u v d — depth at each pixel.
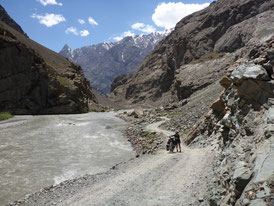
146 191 12.26
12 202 15.07
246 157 8.00
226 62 100.56
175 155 20.70
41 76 91.81
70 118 69.75
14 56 85.69
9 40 85.25
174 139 23.34
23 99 86.38
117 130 48.66
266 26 118.06
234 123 12.44
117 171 18.34
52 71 104.31
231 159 9.48
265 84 10.43
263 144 7.54
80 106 102.94
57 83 97.12
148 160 20.25
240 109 11.86
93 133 44.56
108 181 15.54
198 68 110.62
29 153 29.17
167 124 46.03
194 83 98.19
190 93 98.00
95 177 17.84
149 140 34.97
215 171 11.20
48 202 13.35
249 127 10.04
